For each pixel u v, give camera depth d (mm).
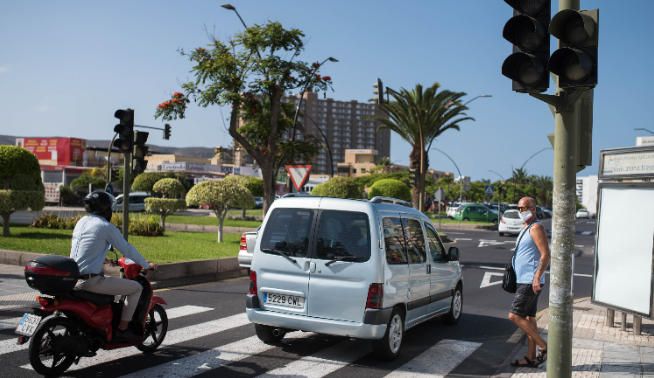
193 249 16328
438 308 8133
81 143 105438
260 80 21766
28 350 5617
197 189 19359
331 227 6551
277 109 22438
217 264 13156
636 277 7871
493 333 8203
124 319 5801
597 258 8547
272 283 6695
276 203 6988
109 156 23750
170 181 27250
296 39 21578
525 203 6375
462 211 50562
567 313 4488
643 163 7832
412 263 7125
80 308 5371
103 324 5555
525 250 6324
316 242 6543
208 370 5816
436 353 6973
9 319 7531
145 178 61000
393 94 33312
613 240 8273
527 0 4371
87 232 5578
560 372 4480
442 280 8148
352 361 6438
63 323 5332
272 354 6562
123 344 5867
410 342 7551
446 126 33875
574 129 4457
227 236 23219
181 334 7312
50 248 14484
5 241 15484
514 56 4352
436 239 8312
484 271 16297
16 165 19359
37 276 5160
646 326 8688
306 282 6496
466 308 10352
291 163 24250
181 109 21297
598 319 9281
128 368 5754
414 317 7238
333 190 22312
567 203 4473
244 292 11023
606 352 6977
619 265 8164
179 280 11867
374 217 6465
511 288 6395
